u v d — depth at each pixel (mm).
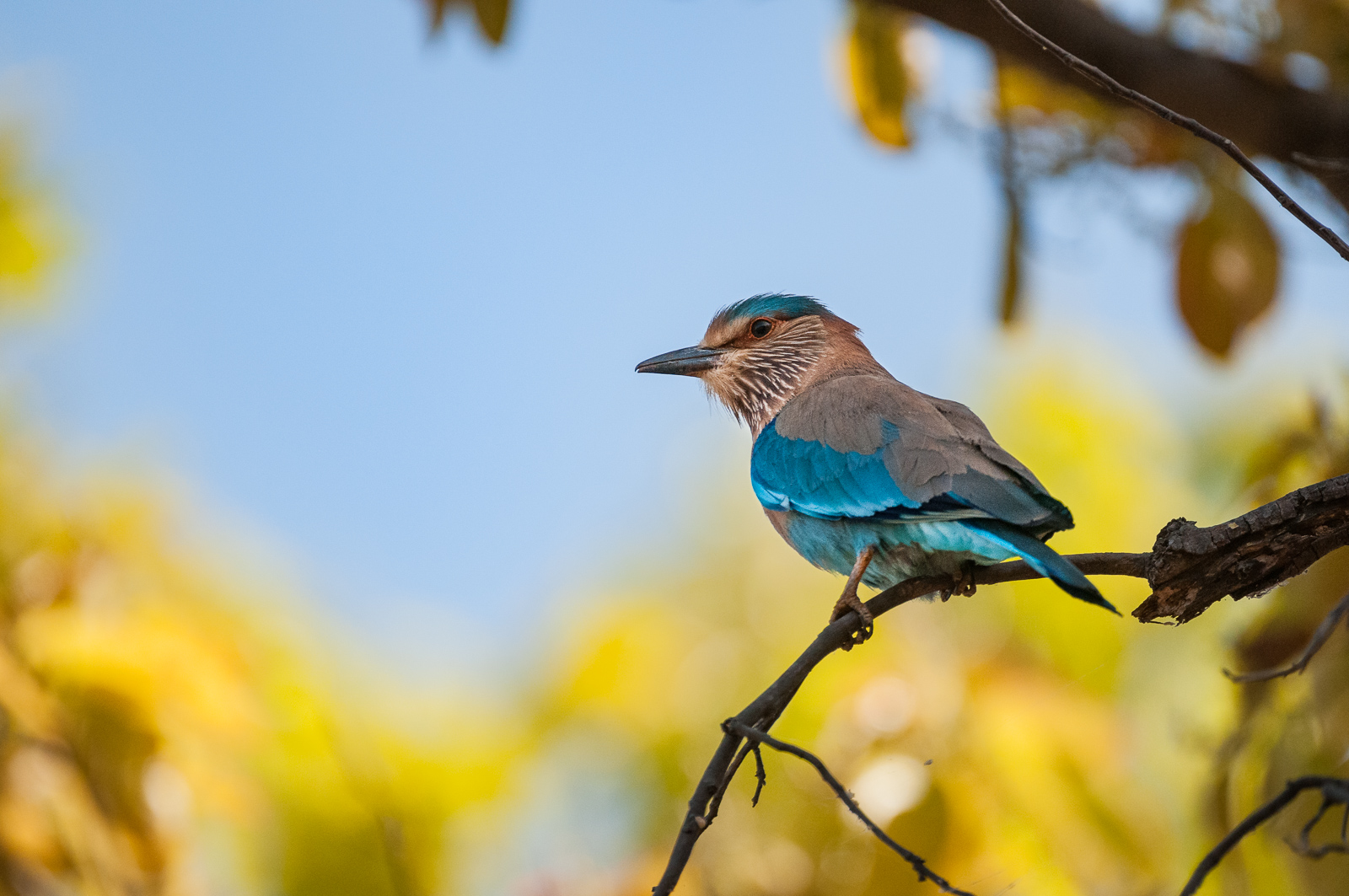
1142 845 10836
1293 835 9500
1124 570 8648
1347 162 10688
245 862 11211
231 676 11305
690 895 10875
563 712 13594
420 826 12766
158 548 11844
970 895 6195
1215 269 11945
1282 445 10594
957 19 11977
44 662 10477
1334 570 9820
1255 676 6816
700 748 13000
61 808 10086
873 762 10438
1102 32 11945
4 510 11367
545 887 12180
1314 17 12711
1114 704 12344
